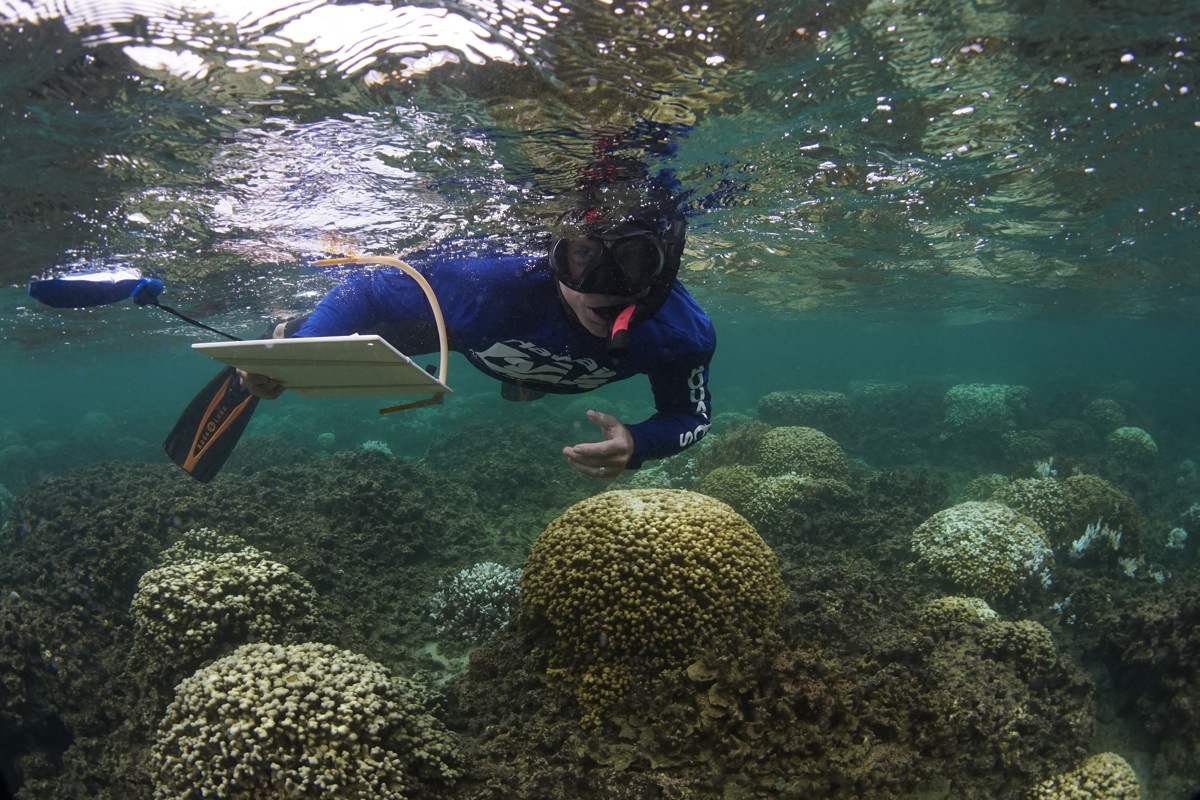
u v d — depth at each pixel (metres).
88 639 2.11
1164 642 2.00
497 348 1.26
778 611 1.79
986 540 2.57
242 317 5.32
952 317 11.13
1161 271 6.00
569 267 1.10
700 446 4.51
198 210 2.44
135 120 1.71
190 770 1.39
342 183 2.18
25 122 1.67
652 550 1.66
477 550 2.90
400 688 1.58
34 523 3.04
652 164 2.16
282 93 1.62
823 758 1.38
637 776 1.38
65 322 5.68
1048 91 2.04
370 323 1.22
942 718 1.52
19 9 1.29
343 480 3.16
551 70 1.59
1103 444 6.12
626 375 1.33
